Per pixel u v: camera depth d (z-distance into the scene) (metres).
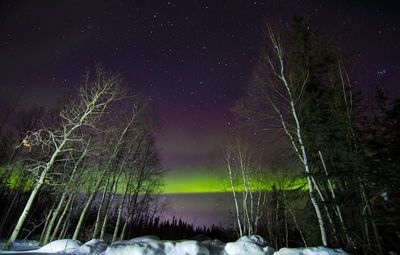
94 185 21.41
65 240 15.11
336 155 15.58
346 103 15.87
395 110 15.96
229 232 32.78
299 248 11.42
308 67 16.88
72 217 24.78
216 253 12.87
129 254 11.80
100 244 14.38
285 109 15.34
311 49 17.34
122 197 24.28
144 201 27.86
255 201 27.53
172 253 12.13
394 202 14.31
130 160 23.94
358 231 14.72
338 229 14.98
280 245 29.23
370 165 14.65
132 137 23.59
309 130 15.59
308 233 16.84
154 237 14.10
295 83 15.91
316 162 16.66
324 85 17.19
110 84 17.77
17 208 29.66
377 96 16.30
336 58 16.61
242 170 26.20
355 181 14.82
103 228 22.05
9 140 23.94
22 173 22.94
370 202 14.85
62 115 17.20
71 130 16.88
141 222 39.31
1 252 12.84
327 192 16.86
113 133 21.78
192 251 12.15
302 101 15.58
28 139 17.27
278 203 27.06
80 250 13.48
